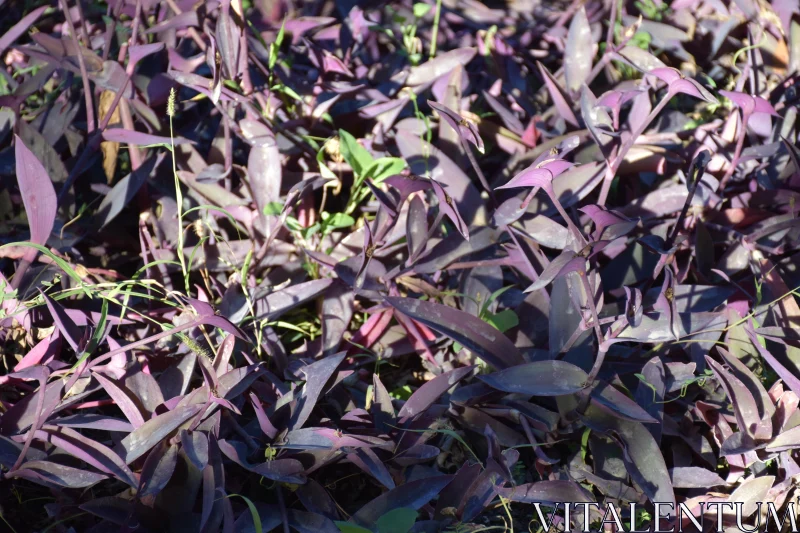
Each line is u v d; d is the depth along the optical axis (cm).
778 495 134
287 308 143
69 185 148
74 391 136
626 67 171
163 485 128
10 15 176
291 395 135
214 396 132
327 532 129
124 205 148
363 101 163
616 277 150
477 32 180
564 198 150
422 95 168
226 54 146
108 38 157
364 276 144
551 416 135
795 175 155
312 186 146
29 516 133
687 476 134
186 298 132
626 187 159
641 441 133
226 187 153
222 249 149
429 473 136
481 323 137
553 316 138
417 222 143
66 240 148
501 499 133
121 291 138
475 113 165
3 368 141
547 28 180
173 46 164
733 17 176
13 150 152
